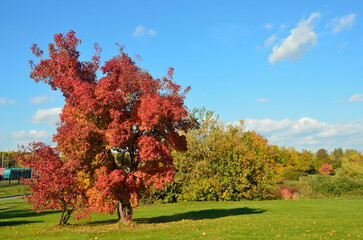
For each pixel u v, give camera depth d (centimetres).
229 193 3362
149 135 1714
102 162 1545
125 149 1697
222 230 1365
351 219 1636
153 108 1483
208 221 1712
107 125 1656
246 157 3400
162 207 2772
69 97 1664
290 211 2091
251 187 3447
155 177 1580
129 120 1631
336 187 3453
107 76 1582
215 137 3478
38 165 1608
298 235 1213
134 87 1650
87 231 1483
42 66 1702
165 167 1658
